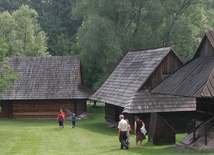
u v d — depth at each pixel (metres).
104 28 43.09
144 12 46.28
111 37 42.41
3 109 40.78
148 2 44.12
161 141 21.12
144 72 29.02
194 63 19.67
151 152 18.45
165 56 28.44
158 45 46.16
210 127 18.33
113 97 30.27
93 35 43.53
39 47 59.75
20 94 40.03
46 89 40.41
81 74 44.19
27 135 26.83
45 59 43.34
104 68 45.59
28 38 58.62
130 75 30.89
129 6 44.47
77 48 62.25
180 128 27.69
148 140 22.09
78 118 39.00
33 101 40.50
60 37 68.81
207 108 19.25
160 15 44.38
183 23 44.94
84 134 26.97
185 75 19.02
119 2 44.59
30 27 58.72
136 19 46.97
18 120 39.28
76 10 51.56
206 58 19.06
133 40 45.00
